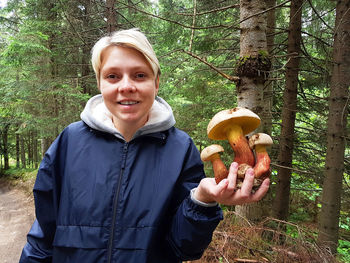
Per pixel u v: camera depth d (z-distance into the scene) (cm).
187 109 621
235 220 309
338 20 333
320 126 543
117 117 112
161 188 110
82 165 116
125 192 109
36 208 120
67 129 130
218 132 110
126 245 103
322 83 492
